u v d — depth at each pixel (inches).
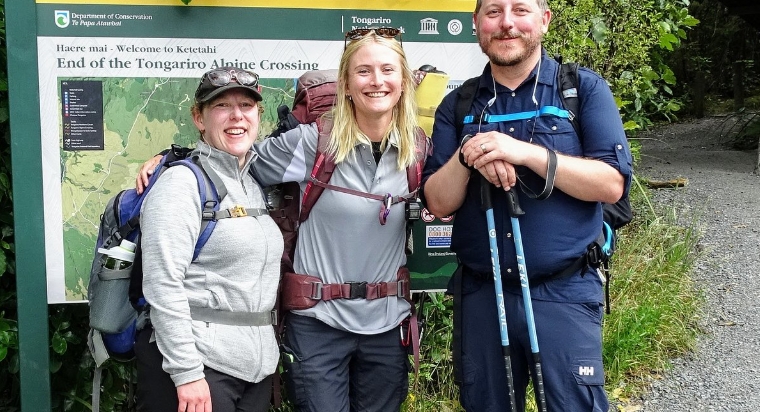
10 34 105.4
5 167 119.0
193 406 80.3
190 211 82.2
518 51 88.7
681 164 325.7
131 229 89.2
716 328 167.5
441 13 116.7
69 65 108.8
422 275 119.5
